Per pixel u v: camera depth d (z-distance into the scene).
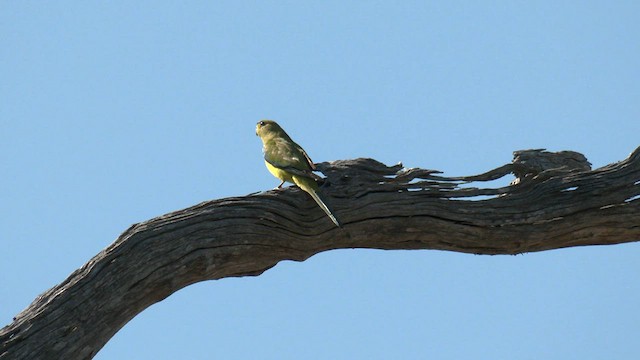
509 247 14.78
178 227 12.77
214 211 13.05
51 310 11.79
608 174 14.82
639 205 14.78
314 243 13.80
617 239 15.02
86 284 12.05
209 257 12.90
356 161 14.21
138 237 12.49
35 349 11.55
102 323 12.10
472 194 14.45
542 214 14.57
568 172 14.85
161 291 12.65
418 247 14.57
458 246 14.62
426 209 14.16
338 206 13.80
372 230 14.08
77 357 11.84
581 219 14.70
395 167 14.30
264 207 13.33
